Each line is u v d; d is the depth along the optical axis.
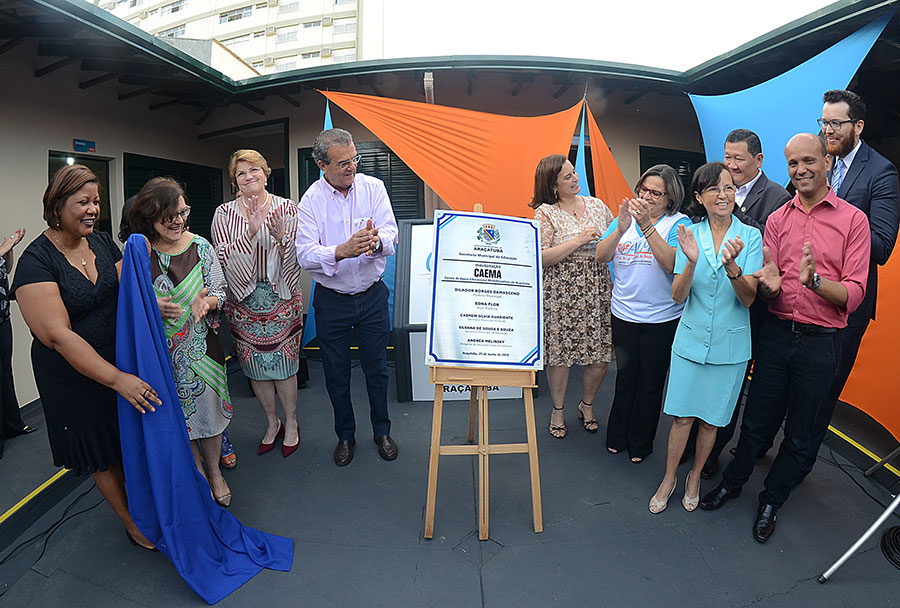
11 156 3.75
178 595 2.01
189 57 4.09
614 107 5.53
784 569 2.10
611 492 2.64
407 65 4.39
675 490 2.66
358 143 5.50
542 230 2.97
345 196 2.72
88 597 2.00
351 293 2.75
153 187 2.22
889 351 2.95
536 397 3.87
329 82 4.88
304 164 5.61
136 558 2.22
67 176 1.85
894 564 2.13
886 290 2.97
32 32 3.40
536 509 2.31
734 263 2.08
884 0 2.87
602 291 3.06
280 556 2.18
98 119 4.55
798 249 2.15
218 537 2.17
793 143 2.05
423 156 4.15
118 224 4.82
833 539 2.29
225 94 4.93
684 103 5.84
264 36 45.88
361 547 2.25
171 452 1.99
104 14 3.19
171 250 2.32
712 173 2.21
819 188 2.07
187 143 5.80
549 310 3.04
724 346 2.24
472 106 5.37
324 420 3.53
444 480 2.77
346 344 2.85
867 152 2.34
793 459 2.21
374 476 2.81
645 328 2.74
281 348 2.90
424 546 2.26
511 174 4.23
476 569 2.12
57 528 2.42
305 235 2.65
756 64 4.21
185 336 2.30
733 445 3.17
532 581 2.04
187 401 2.31
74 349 1.83
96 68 4.22
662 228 2.66
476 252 2.29
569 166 2.97
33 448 3.19
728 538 2.29
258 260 2.76
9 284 3.37
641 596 1.96
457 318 2.24
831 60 3.14
